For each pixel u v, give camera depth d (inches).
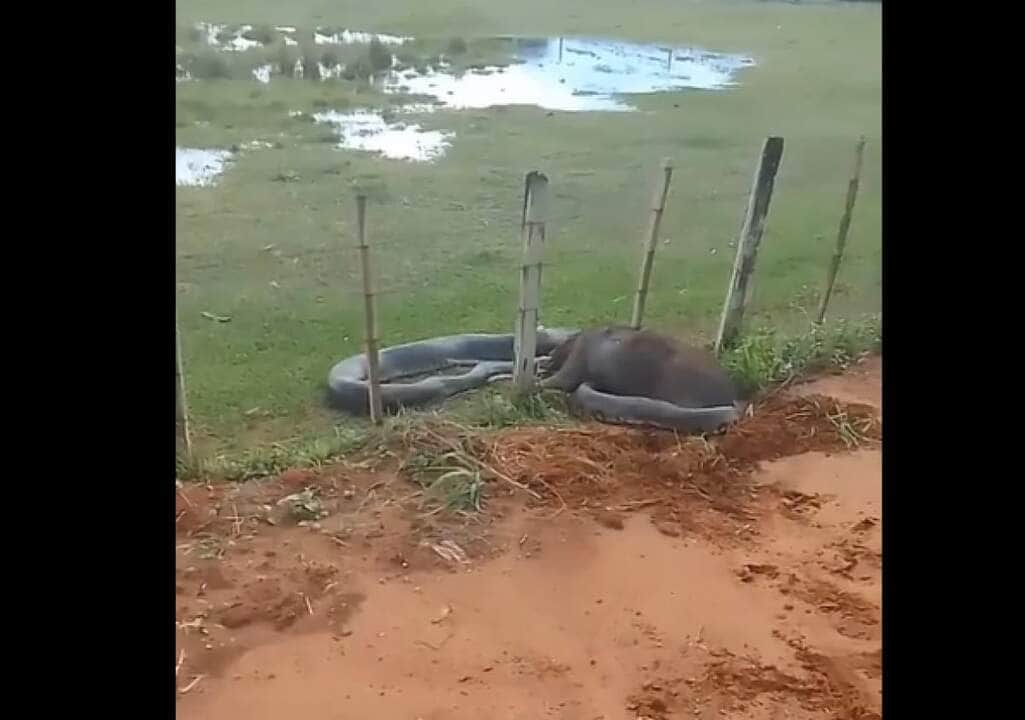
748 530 210.2
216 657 166.4
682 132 343.0
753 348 268.8
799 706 164.1
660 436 239.3
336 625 175.6
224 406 230.1
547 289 281.4
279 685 161.8
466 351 257.3
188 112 301.4
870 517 215.8
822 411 253.4
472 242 281.9
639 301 268.1
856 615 185.2
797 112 357.7
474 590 186.7
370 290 224.4
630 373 250.4
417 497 210.1
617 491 218.1
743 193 320.2
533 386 249.8
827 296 289.9
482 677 165.8
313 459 217.9
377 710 157.2
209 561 187.0
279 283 262.5
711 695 165.2
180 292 252.8
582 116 339.6
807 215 322.7
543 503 211.5
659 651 174.2
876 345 283.1
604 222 307.0
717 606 186.1
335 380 235.5
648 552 200.2
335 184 291.1
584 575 192.7
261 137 298.4
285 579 184.7
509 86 350.6
